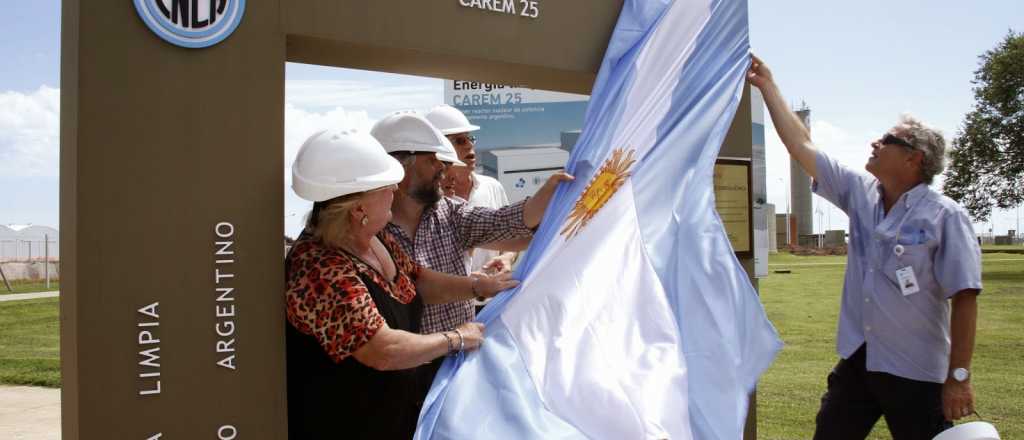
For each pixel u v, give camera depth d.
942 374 3.09
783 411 6.20
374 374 2.27
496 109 7.59
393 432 2.33
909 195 3.15
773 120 3.60
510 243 3.24
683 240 2.85
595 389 2.40
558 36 2.93
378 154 2.22
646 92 3.02
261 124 2.26
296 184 2.19
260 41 2.28
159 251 2.13
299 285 2.15
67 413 2.13
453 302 2.94
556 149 7.61
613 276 2.69
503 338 2.47
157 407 2.13
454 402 2.27
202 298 2.18
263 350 2.24
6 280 22.06
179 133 2.16
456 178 3.97
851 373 3.35
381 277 2.33
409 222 3.05
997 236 48.84
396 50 2.56
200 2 2.18
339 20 2.42
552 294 2.59
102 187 2.07
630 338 2.58
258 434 2.23
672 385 2.45
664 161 2.99
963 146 31.14
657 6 3.11
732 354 2.67
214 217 2.20
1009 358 8.62
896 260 3.11
